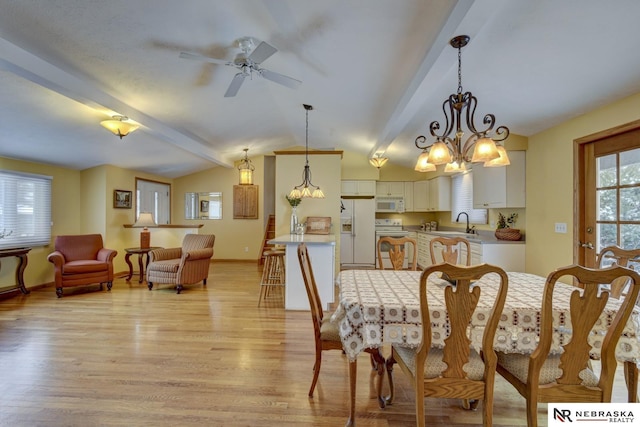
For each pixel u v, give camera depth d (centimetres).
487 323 153
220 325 345
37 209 496
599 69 237
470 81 285
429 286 213
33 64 261
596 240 305
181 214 802
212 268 705
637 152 265
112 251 505
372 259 715
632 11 178
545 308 147
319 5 221
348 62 298
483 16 186
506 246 406
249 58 258
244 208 789
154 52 286
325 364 259
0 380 230
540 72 255
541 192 373
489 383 155
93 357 267
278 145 727
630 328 156
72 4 219
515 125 371
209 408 199
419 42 251
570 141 328
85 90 313
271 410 198
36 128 384
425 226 743
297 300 401
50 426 181
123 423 184
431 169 260
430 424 188
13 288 455
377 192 762
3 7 214
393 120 402
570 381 152
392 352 205
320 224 536
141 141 495
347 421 187
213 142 610
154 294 476
